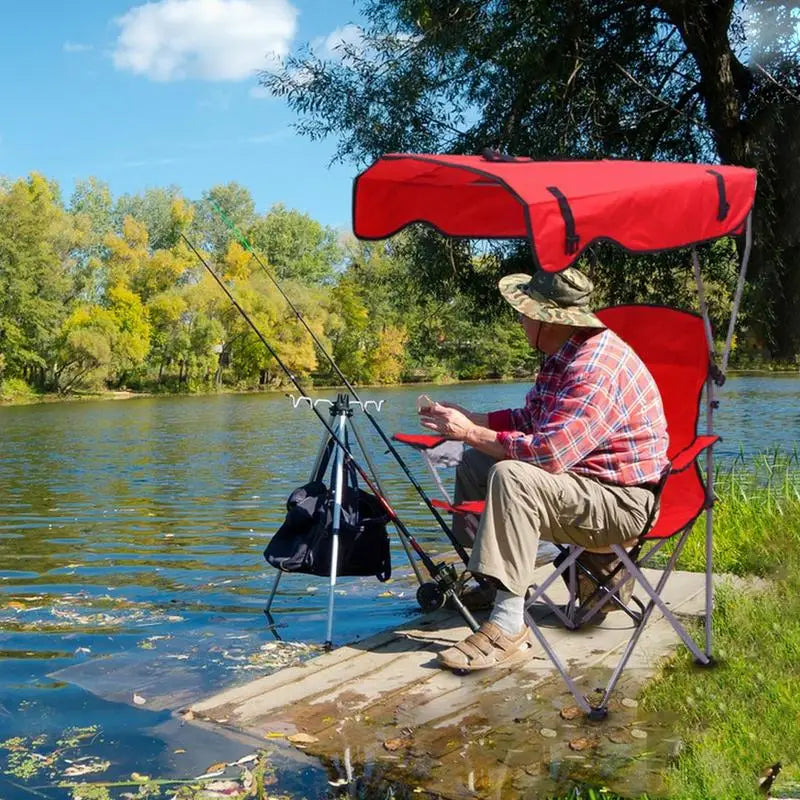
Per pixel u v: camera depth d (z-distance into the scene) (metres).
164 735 2.69
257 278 57.12
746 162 8.13
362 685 2.99
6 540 7.27
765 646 3.08
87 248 54.28
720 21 7.88
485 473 3.56
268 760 2.48
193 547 6.78
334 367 3.83
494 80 8.35
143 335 51.34
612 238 2.50
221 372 53.75
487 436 3.00
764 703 2.64
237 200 76.50
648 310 3.46
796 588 3.67
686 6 7.79
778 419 19.59
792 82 8.45
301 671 3.13
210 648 3.73
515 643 3.10
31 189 52.50
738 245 8.20
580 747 2.50
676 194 2.68
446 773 2.38
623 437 2.97
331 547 3.70
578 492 2.92
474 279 9.30
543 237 2.34
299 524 3.75
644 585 2.93
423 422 3.06
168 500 10.22
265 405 37.84
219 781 2.38
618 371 2.98
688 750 2.45
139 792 2.34
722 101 8.09
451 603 3.70
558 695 2.87
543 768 2.39
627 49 8.55
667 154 9.04
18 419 29.73
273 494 10.79
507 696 2.87
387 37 8.86
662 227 2.64
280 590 4.92
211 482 12.27
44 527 8.08
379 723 2.69
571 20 7.86
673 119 8.73
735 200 2.88
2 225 46.84
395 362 56.09
